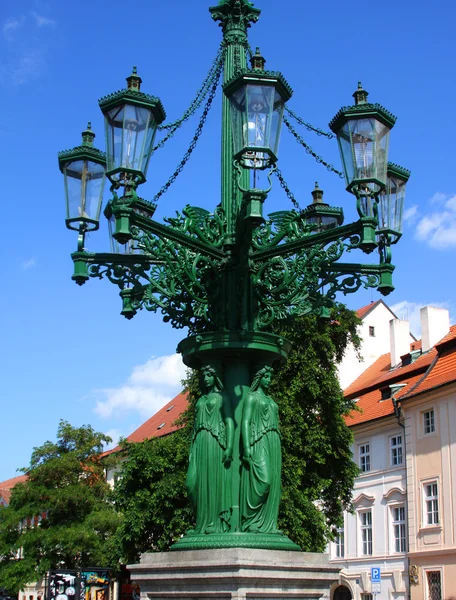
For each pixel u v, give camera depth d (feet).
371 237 19.88
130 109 20.12
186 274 21.07
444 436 98.63
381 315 153.58
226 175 23.43
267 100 18.65
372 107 20.93
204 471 21.15
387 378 122.21
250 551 18.92
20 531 128.67
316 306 22.54
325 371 78.13
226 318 21.91
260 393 21.76
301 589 19.29
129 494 82.94
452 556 94.17
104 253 22.08
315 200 28.58
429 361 115.03
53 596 69.62
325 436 75.31
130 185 19.71
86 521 123.85
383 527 110.52
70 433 134.92
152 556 20.70
